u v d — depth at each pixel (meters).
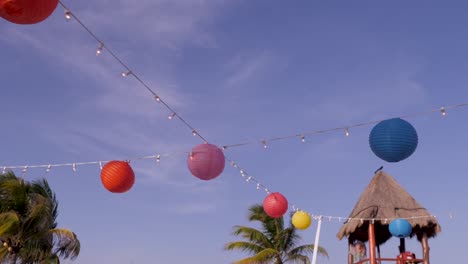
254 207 25.80
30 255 20.94
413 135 6.18
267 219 25.67
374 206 14.88
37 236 20.91
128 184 6.73
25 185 21.11
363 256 15.38
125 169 6.67
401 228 13.32
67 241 21.84
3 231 19.25
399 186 15.55
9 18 3.52
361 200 15.68
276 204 8.81
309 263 24.06
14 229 20.03
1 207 20.56
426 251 14.30
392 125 6.20
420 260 14.25
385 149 6.16
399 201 15.01
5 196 20.66
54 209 22.45
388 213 14.62
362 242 15.70
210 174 6.72
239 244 24.64
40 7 3.50
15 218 19.61
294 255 24.19
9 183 20.44
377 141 6.22
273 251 23.86
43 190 22.27
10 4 3.39
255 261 23.53
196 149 6.71
